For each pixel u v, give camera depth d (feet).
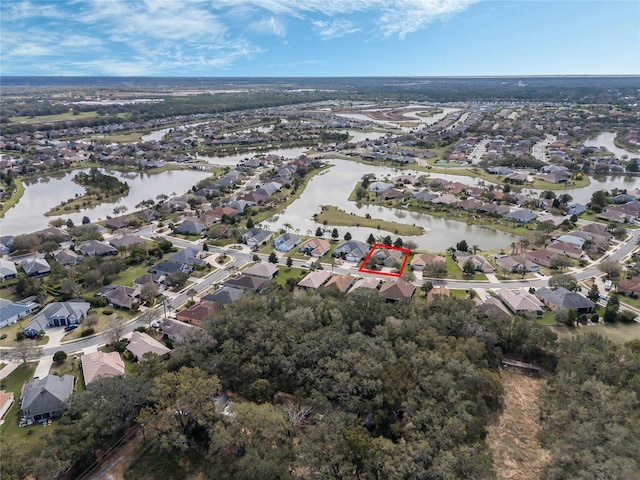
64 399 262.06
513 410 277.64
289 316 311.88
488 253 511.81
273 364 274.57
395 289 400.47
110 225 598.75
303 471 219.82
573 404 247.29
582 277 449.89
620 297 406.21
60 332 352.69
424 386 247.91
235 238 555.28
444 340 294.66
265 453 212.43
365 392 247.29
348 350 271.28
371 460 204.03
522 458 240.32
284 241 528.22
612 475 197.06
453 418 225.15
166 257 501.56
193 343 290.97
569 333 352.08
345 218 645.10
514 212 638.12
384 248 515.50
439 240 569.64
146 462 229.04
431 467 200.64
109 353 314.14
